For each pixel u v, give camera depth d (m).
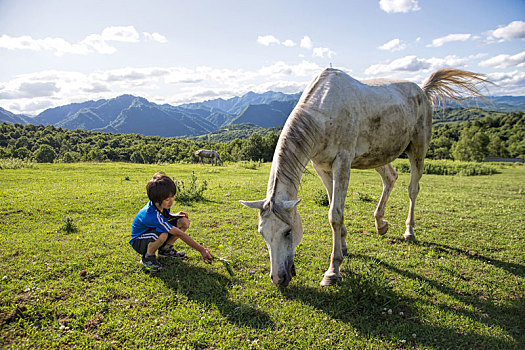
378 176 17.44
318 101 3.78
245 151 50.09
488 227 6.28
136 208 7.26
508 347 2.71
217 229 5.73
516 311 3.30
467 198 9.57
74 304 3.11
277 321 2.98
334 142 3.85
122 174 15.07
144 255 3.93
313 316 3.10
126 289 3.43
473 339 2.80
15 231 5.39
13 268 3.81
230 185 10.73
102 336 2.69
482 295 3.62
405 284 3.78
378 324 2.97
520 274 4.19
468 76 5.49
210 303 3.22
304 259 4.50
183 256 4.35
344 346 2.67
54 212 6.65
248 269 4.08
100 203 7.51
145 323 2.87
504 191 11.72
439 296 3.55
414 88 5.04
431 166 22.70
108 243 4.80
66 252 4.39
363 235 5.64
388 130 4.36
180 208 7.33
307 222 6.40
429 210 7.67
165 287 3.50
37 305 3.04
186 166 22.62
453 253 4.91
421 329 2.92
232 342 2.65
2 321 2.77
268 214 3.17
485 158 64.31
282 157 3.43
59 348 2.51
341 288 3.49
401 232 5.87
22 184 10.55
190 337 2.70
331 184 4.41
